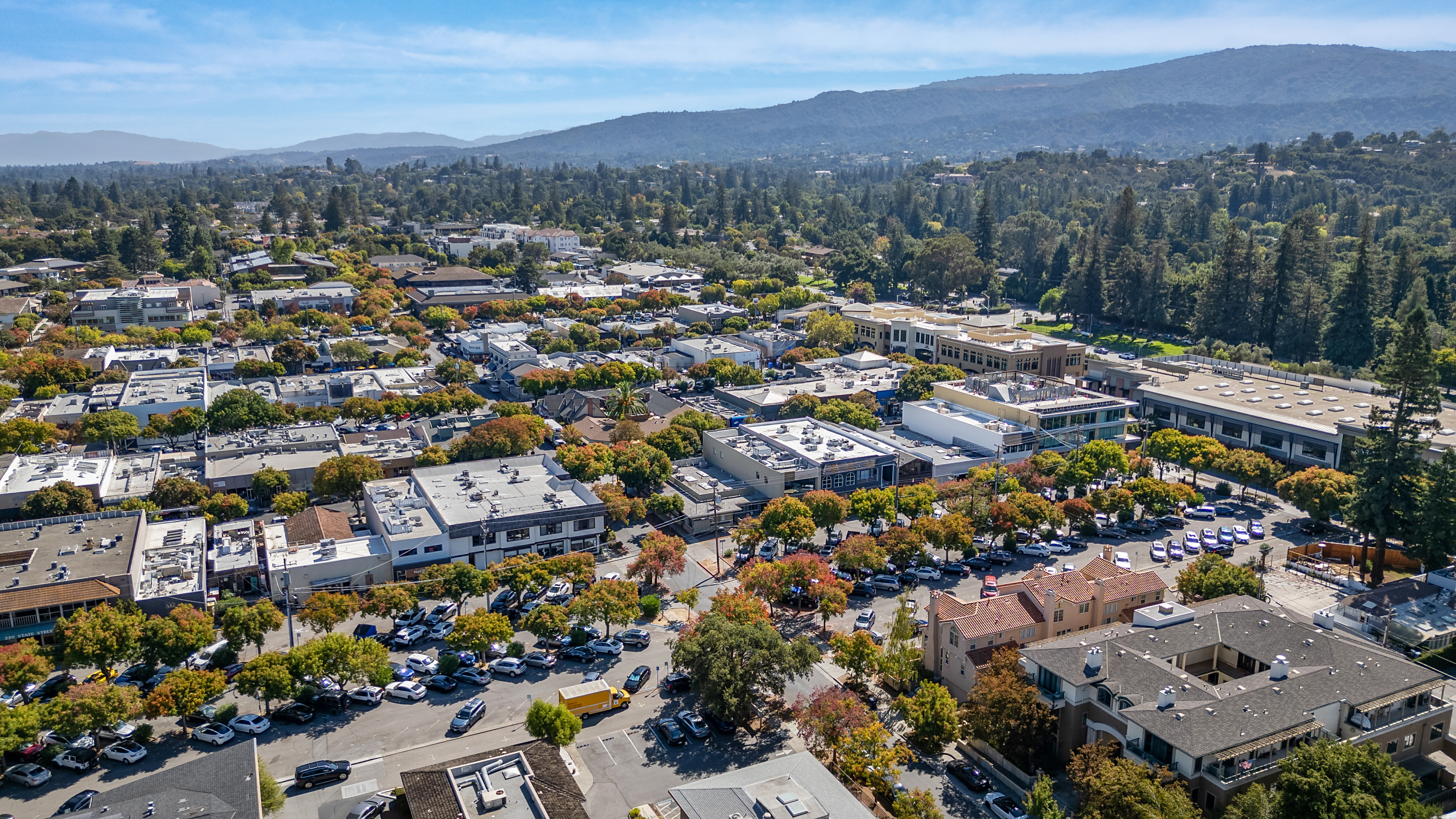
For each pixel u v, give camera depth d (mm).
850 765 74188
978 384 177000
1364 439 120625
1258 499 149750
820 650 98812
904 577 116250
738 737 82688
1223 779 67375
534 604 107688
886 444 152625
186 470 148750
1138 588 93750
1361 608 99438
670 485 147500
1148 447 156000
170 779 67188
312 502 142250
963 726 80750
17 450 152625
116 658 87625
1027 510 123625
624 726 84312
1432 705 79375
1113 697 74938
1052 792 74375
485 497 126312
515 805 64188
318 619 93500
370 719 85688
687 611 108188
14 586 94688
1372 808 61688
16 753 77625
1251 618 87125
